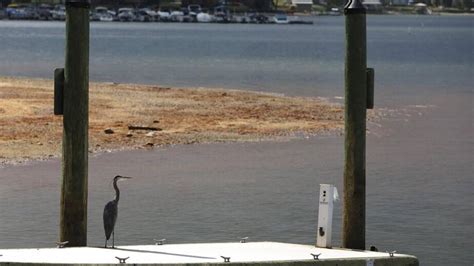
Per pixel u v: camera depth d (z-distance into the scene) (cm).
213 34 16788
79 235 1630
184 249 1598
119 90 4978
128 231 2142
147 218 2267
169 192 2562
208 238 2091
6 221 2205
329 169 2945
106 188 2597
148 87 5262
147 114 3972
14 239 2050
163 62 8538
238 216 2302
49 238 2062
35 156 2994
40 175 2727
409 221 2275
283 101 4697
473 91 5772
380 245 2062
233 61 8869
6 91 4606
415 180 2792
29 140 3225
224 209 2377
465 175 2878
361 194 1700
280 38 15288
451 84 6350
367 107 1714
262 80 6356
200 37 15175
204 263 1466
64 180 1627
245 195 2544
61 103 1627
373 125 4019
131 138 3394
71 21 1609
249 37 15575
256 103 4544
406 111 4534
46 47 10994
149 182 2689
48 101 4212
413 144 3500
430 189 2661
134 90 5009
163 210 2353
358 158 1695
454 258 1972
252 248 1623
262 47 12106
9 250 1571
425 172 2928
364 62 1694
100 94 4697
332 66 8225
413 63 9100
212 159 3078
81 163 1627
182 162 3009
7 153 3017
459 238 2125
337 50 11519
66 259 1479
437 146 3462
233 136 3531
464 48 12788
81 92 1620
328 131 3728
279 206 2417
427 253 2005
